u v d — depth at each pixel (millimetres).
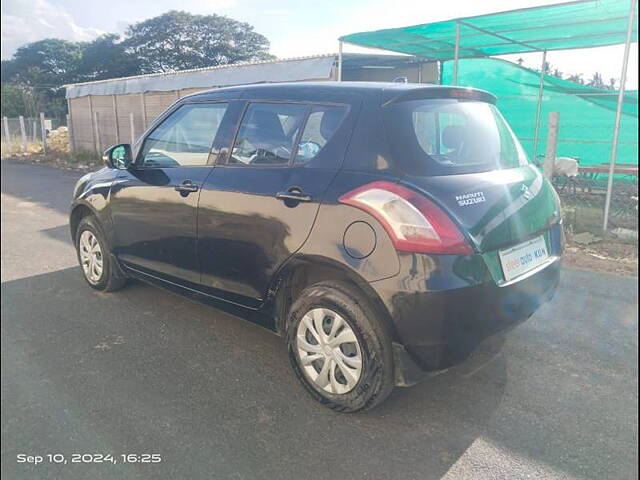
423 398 3098
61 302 4773
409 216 2566
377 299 2645
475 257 2598
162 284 4188
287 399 3129
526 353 3621
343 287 2820
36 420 2994
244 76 12125
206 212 3537
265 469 2539
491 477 2449
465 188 2746
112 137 19203
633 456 2562
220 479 2486
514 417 2898
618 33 9234
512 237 2848
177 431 2854
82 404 3135
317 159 3027
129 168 4367
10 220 8844
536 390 3162
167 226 3896
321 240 2840
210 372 3469
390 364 2730
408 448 2662
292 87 3389
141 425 2920
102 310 4562
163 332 4098
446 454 2611
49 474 2574
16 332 4137
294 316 3072
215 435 2807
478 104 3377
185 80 14328
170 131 4094
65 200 10883
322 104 3143
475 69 12688
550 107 11742
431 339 2574
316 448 2680
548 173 7551
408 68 14469
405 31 9055
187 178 3756
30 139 28375
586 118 11359
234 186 3381
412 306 2551
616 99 10859
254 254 3242
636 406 2979
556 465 2516
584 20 8094
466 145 3090
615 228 7383
